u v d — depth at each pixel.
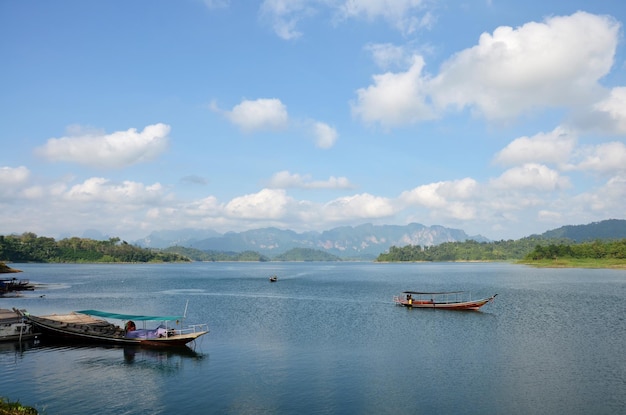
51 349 49.09
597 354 46.34
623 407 31.88
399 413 30.97
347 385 36.56
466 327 62.56
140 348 49.44
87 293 114.94
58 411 31.62
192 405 32.56
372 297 106.69
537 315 73.44
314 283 158.75
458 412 31.09
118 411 31.55
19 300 97.94
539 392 34.81
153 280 170.62
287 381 37.69
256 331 59.50
